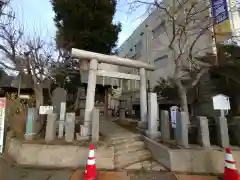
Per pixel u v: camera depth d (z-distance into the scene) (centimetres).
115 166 465
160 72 1432
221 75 762
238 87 662
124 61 738
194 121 689
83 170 433
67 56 1136
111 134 656
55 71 1055
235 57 779
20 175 397
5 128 532
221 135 481
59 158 470
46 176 394
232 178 338
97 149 486
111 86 1076
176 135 517
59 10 1041
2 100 501
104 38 1084
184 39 799
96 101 1636
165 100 1127
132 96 1691
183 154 447
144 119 729
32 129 558
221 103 502
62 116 612
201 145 486
